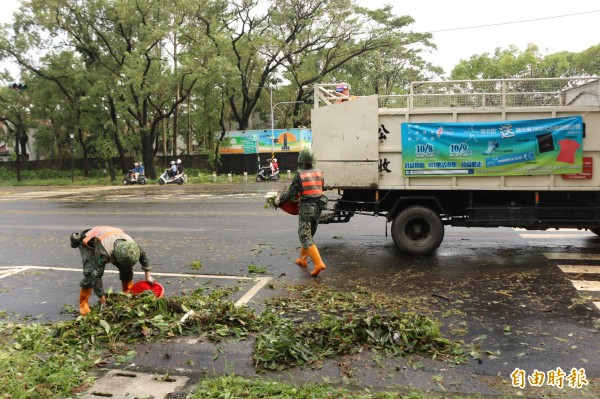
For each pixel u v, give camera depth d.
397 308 5.80
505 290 6.43
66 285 7.45
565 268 7.46
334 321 4.91
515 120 8.07
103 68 36.91
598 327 5.09
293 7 37.59
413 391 3.79
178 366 4.40
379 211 8.91
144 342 4.93
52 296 6.88
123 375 4.21
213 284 7.21
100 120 38.84
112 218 14.82
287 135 41.38
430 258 8.38
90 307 5.87
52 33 34.91
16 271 8.41
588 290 6.34
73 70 36.62
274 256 8.96
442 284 6.78
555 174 8.02
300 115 43.91
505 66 47.19
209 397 3.70
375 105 8.44
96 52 36.16
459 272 7.40
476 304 5.90
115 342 4.90
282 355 4.39
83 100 35.41
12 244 11.10
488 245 9.36
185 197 21.16
